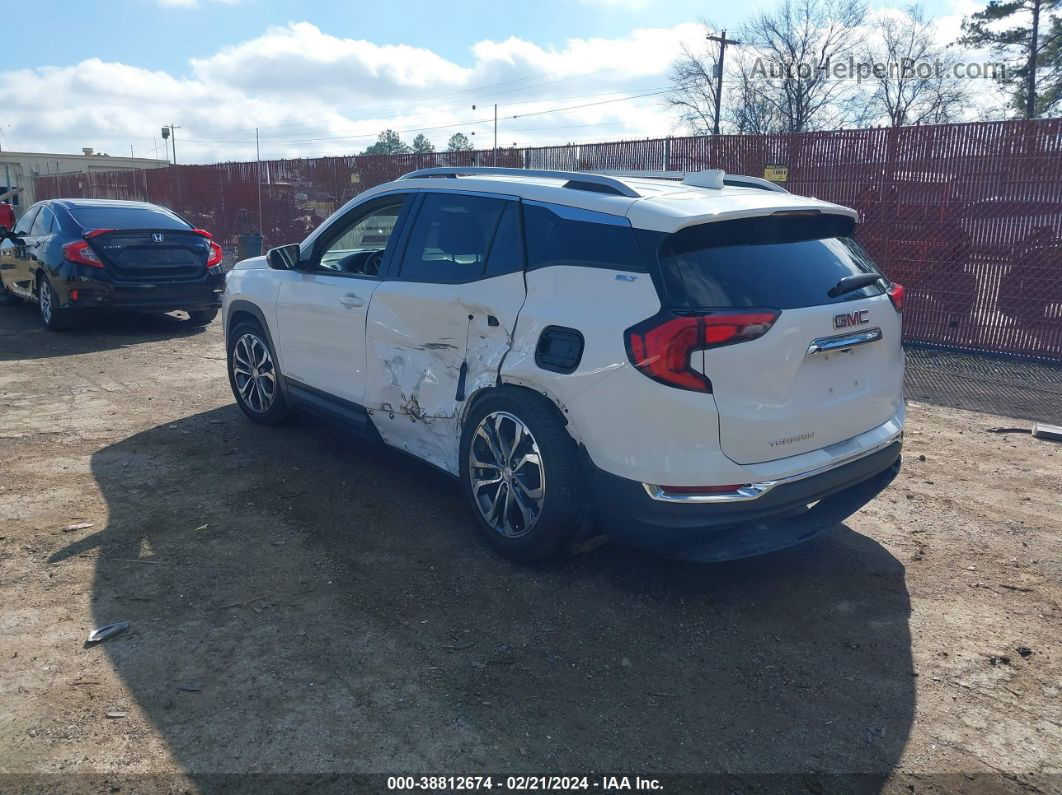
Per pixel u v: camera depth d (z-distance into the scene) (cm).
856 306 368
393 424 471
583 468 365
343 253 532
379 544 424
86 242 927
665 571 401
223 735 279
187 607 360
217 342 949
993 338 874
